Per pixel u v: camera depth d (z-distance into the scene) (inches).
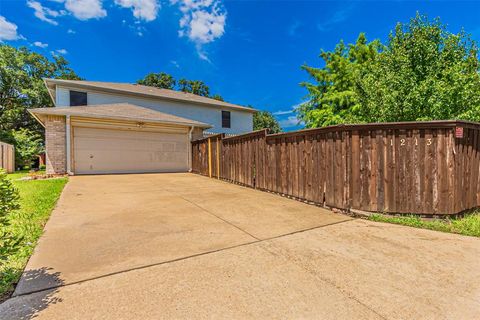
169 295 76.9
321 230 143.3
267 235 133.4
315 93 596.1
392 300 76.4
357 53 560.1
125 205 195.6
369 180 173.9
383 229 145.7
